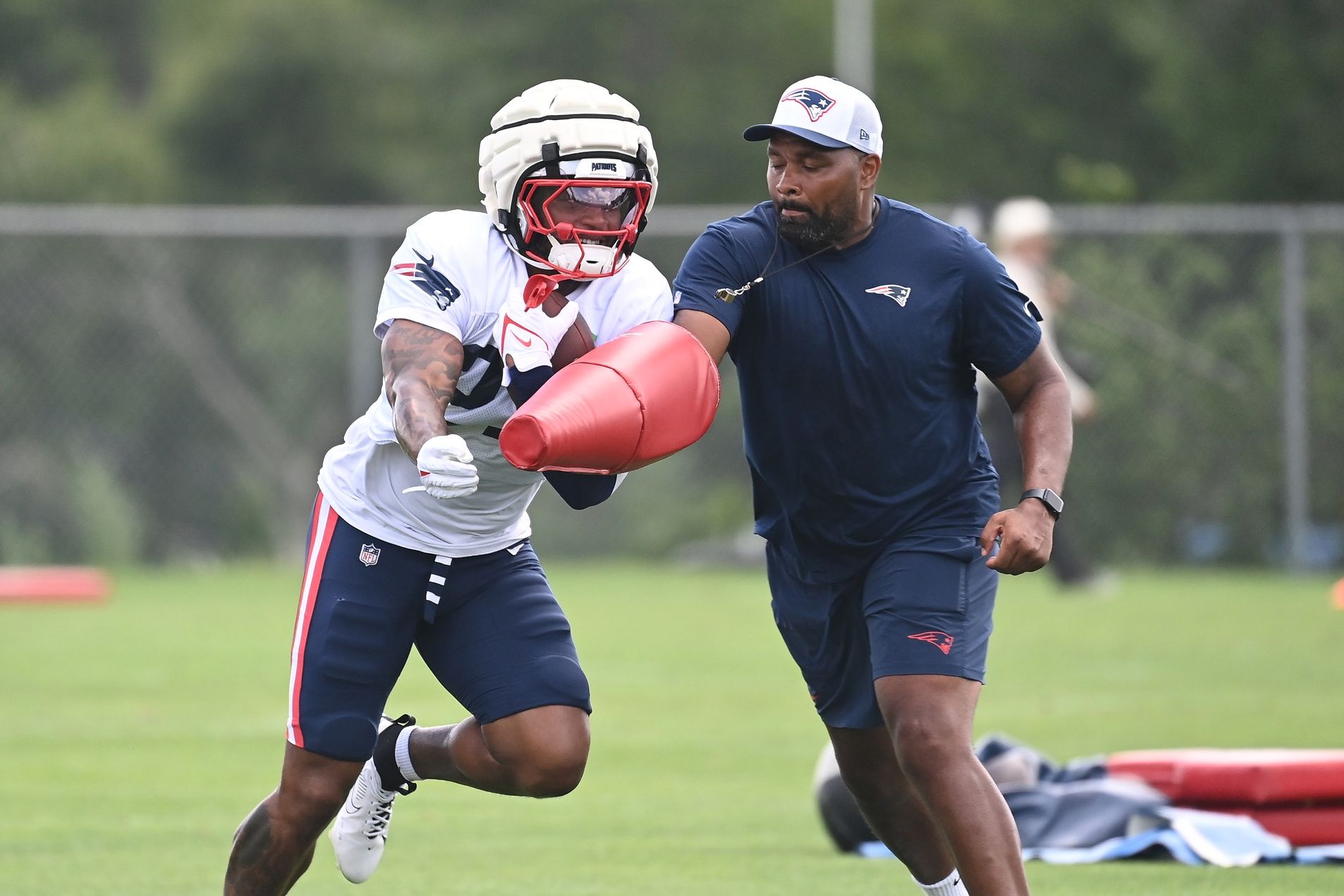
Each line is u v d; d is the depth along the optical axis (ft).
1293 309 207.10
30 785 92.27
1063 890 68.08
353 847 62.54
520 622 57.36
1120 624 159.02
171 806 86.89
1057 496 55.93
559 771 56.54
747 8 356.18
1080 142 344.90
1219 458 215.92
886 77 343.87
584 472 53.83
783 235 57.26
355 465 56.95
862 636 59.00
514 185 53.78
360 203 372.38
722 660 140.97
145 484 232.12
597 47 360.69
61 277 229.25
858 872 72.90
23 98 387.75
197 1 387.55
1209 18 337.93
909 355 56.95
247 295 235.61
